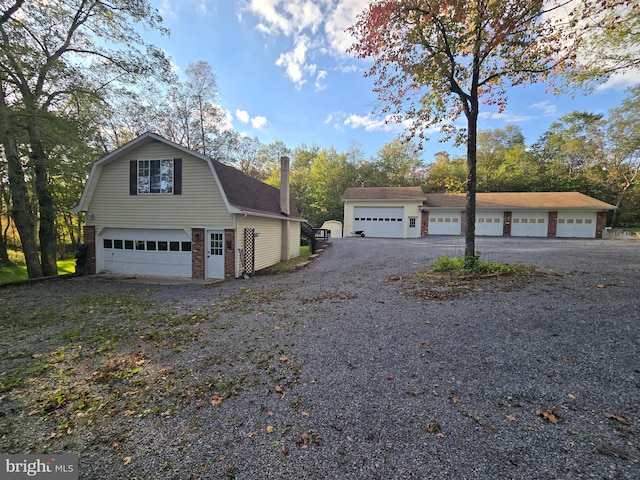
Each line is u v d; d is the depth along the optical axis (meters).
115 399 3.04
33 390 3.25
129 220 11.57
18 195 11.43
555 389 2.86
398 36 7.70
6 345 4.59
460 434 2.31
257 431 2.47
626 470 1.89
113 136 18.81
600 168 28.41
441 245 16.25
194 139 24.64
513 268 7.95
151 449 2.31
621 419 2.39
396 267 10.04
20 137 11.58
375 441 2.29
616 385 2.86
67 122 11.77
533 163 33.25
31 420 2.73
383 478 1.93
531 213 21.75
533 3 6.01
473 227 8.30
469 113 8.26
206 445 2.33
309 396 2.96
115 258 11.97
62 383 3.39
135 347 4.42
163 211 11.28
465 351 3.76
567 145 30.17
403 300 6.20
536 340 3.92
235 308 6.48
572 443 2.16
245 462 2.13
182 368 3.68
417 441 2.26
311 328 4.91
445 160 37.97
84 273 11.91
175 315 6.11
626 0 5.66
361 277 8.98
